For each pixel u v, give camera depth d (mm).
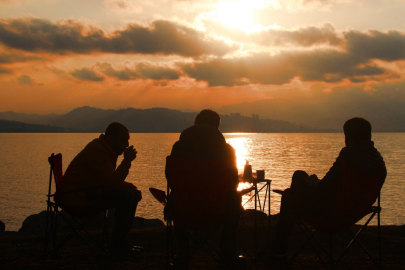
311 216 3562
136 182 57375
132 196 4023
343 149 3408
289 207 3691
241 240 5090
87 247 4602
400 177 62656
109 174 3934
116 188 3975
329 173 3395
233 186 3342
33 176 64750
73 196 3916
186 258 3531
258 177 4238
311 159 101188
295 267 3629
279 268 3582
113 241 4086
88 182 4000
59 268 3555
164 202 3527
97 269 3520
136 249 4246
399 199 39688
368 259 3971
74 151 133250
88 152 4000
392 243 4691
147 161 101312
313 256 4195
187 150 3316
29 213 32594
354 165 3244
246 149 155750
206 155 3283
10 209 34531
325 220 3461
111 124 4238
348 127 3412
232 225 3428
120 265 3662
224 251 3438
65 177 4031
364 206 3379
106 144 4148
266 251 3785
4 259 3889
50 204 3943
